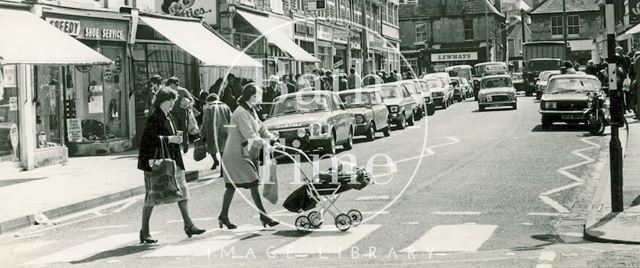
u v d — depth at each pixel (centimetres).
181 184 1081
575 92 2767
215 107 1848
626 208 1151
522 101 4834
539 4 9400
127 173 1878
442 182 1556
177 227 1182
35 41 1873
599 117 2483
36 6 2062
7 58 1717
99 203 1481
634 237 952
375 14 6272
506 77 4134
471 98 5972
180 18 2858
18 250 1054
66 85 2325
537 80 5209
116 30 2472
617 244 941
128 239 1095
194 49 2569
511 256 873
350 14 5434
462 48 8862
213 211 1323
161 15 2734
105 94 2470
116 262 928
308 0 4450
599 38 6994
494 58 8994
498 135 2605
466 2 8875
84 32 2323
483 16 8812
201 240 1061
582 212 1198
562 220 1132
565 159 1892
